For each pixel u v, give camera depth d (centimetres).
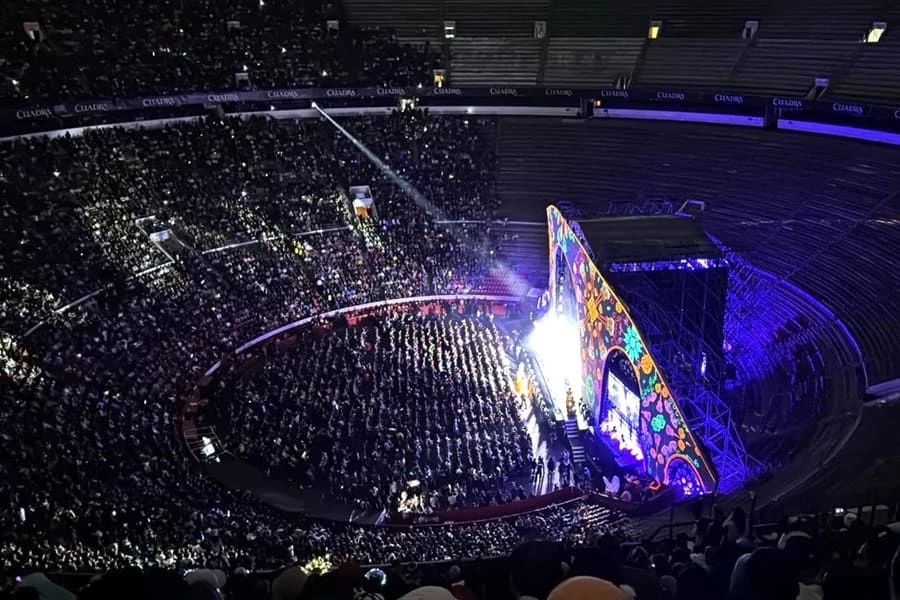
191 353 4762
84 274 4822
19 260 4638
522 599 663
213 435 4172
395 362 4919
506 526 3241
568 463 3950
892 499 2292
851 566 612
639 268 3791
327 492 3709
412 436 4091
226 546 2878
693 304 3809
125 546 2667
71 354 4216
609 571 830
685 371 3678
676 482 3459
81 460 3378
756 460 3384
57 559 2430
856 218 4984
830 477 2838
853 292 4478
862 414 3369
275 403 4412
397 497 3612
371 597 751
